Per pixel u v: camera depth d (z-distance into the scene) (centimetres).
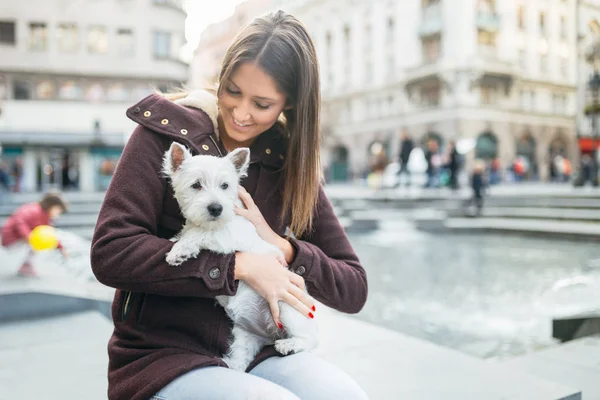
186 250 141
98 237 143
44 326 409
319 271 170
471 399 240
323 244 192
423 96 3133
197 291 143
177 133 163
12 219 566
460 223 1327
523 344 427
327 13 3578
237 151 164
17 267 582
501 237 1201
